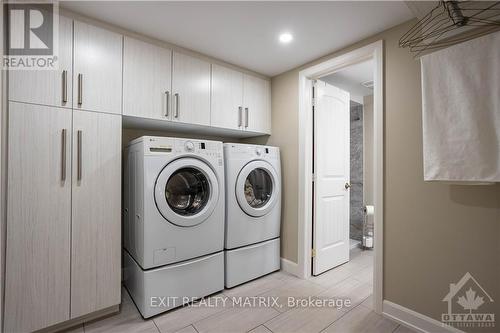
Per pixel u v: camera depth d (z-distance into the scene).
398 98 1.69
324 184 2.50
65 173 1.52
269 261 2.40
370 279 2.33
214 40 1.94
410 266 1.62
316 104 2.43
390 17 1.63
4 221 1.35
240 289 2.12
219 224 2.02
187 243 1.84
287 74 2.52
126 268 2.07
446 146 1.33
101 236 1.65
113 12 1.59
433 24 1.48
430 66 1.40
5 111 1.35
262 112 2.60
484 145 1.21
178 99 2.01
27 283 1.41
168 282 1.75
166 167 1.75
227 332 1.56
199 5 1.53
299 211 2.37
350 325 1.64
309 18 1.66
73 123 1.55
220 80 2.27
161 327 1.61
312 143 2.42
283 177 2.53
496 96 1.18
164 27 1.76
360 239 3.58
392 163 1.72
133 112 1.78
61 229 1.51
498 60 1.18
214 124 2.22
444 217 1.48
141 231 1.70
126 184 2.04
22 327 1.39
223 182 2.05
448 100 1.33
